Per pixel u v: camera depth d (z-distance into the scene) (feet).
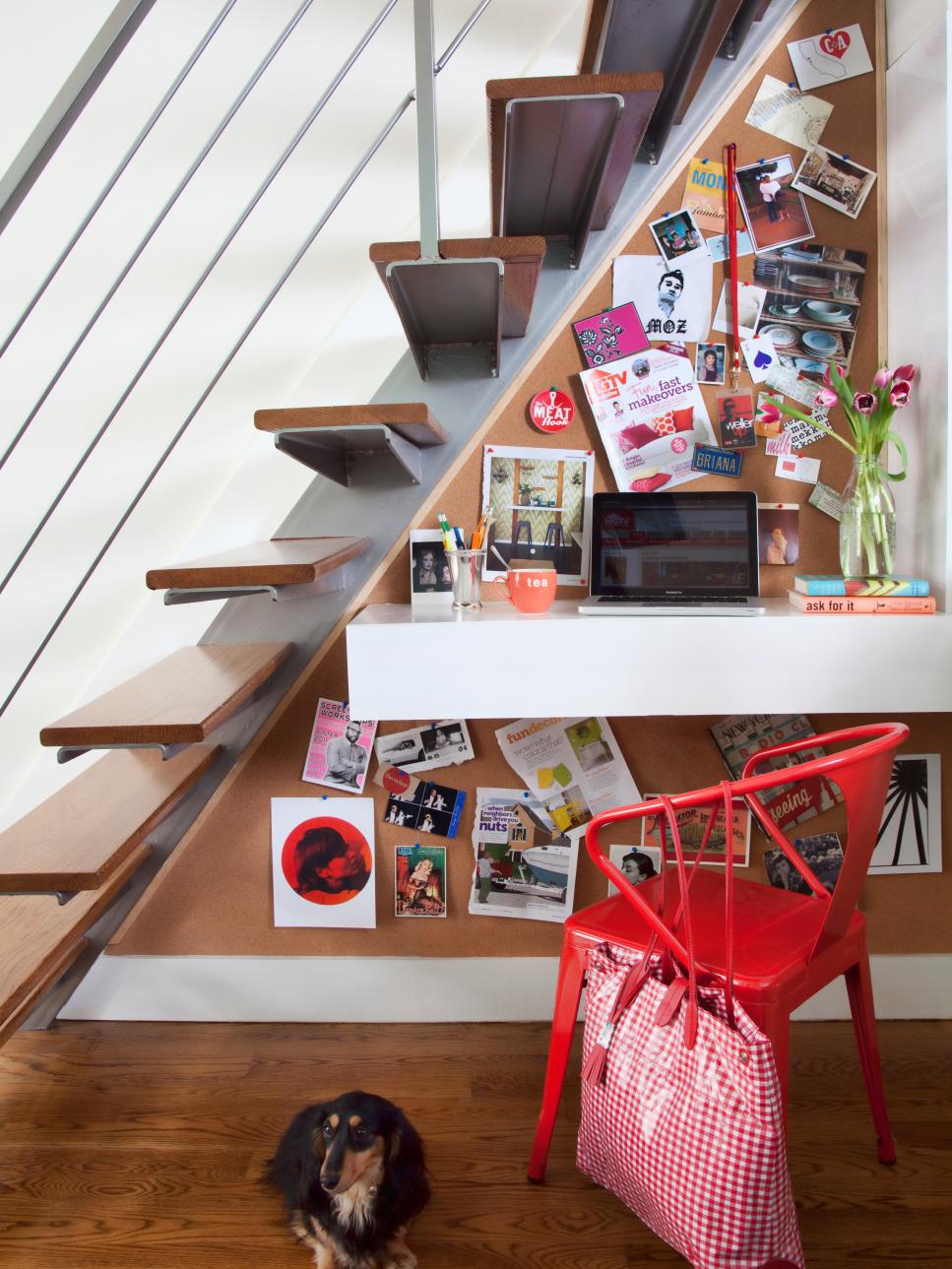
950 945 5.95
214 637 6.02
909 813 5.89
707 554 5.32
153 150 8.43
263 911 6.05
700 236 5.67
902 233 5.44
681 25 4.40
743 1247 3.33
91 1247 4.13
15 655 9.15
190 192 8.73
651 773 5.93
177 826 5.98
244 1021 6.10
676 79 4.87
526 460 5.82
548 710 4.79
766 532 5.85
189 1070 5.49
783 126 5.59
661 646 4.75
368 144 8.96
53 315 8.62
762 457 5.82
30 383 8.69
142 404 9.21
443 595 5.81
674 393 5.78
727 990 3.49
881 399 5.07
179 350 9.21
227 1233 4.21
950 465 4.93
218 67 8.26
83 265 8.57
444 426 5.82
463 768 5.94
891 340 5.64
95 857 4.16
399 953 6.05
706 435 5.80
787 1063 3.75
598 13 4.20
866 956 4.37
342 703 5.92
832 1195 4.30
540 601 5.07
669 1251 4.04
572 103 3.81
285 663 5.93
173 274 8.95
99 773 5.57
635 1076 3.64
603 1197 4.38
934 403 5.11
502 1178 4.50
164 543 9.60
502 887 5.97
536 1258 4.01
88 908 5.07
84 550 9.28
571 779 5.91
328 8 8.22
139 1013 6.12
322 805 5.97
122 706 4.44
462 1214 4.27
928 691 4.76
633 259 5.68
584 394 5.79
